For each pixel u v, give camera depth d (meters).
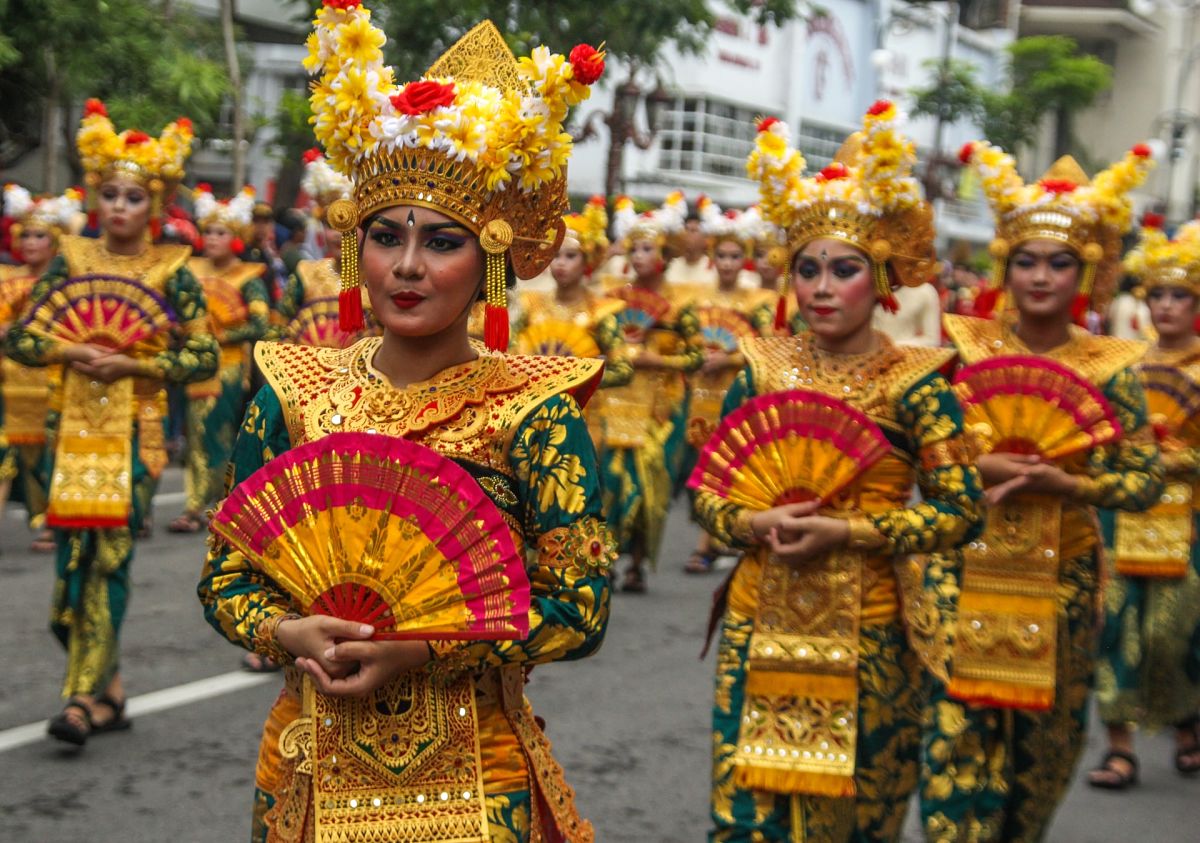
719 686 4.15
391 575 2.56
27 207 10.02
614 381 8.95
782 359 4.26
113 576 5.98
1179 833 5.66
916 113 29.36
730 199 28.77
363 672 2.55
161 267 6.09
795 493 4.05
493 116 2.69
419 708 2.66
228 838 5.01
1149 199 39.16
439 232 2.69
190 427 10.80
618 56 14.56
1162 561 6.28
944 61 28.03
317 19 2.73
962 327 5.20
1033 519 4.73
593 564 2.73
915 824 5.70
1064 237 4.98
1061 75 30.52
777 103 30.42
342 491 2.55
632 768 5.94
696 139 28.47
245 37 19.12
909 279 4.22
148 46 13.29
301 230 14.23
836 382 4.14
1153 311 6.98
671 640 8.20
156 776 5.61
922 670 4.16
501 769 2.75
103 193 6.09
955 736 4.69
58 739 5.78
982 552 4.74
